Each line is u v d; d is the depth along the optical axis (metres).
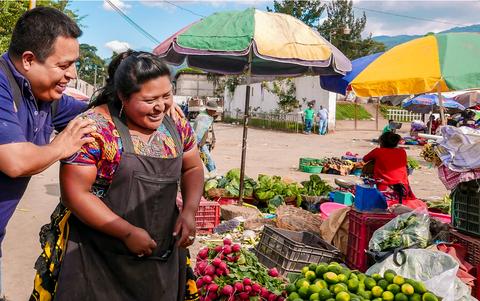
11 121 2.06
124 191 2.14
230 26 6.57
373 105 42.12
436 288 3.41
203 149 8.29
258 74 8.73
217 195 7.66
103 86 2.34
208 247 4.07
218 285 3.60
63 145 2.03
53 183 9.12
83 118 2.13
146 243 2.14
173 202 2.29
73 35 2.22
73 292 2.16
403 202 6.68
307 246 4.70
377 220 4.94
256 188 7.84
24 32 2.13
